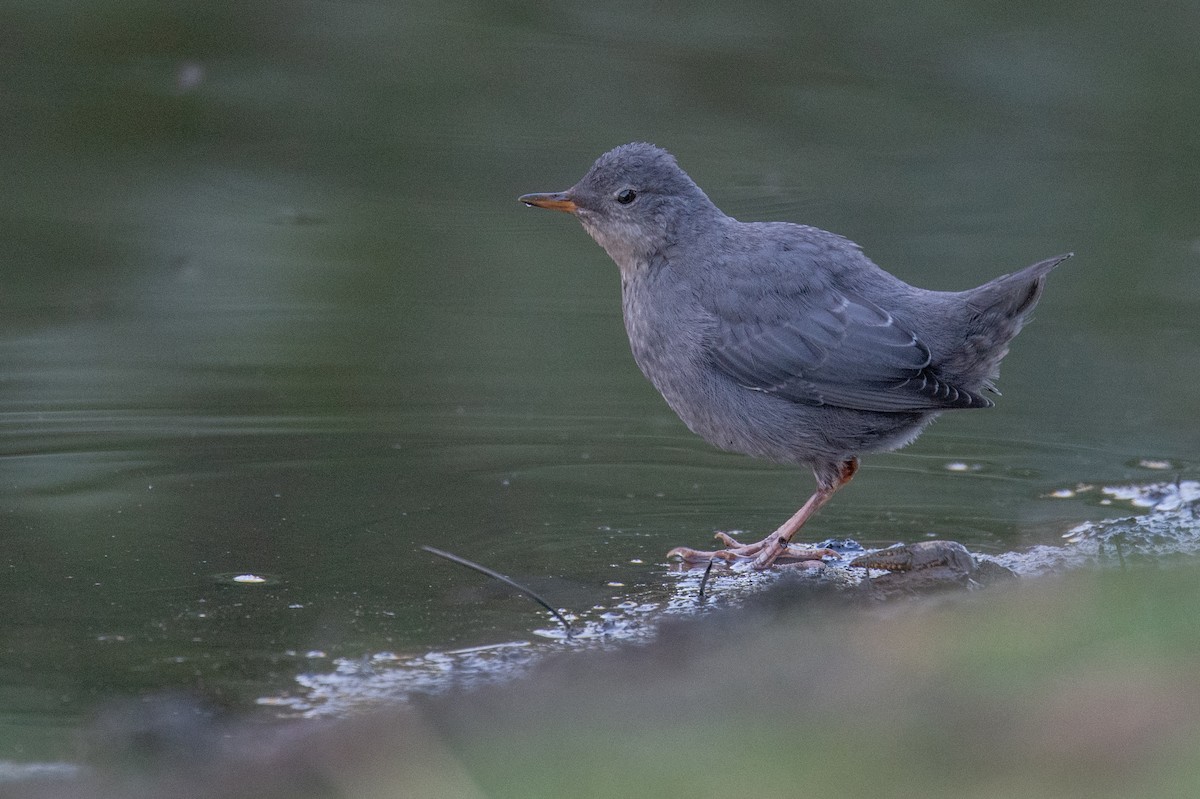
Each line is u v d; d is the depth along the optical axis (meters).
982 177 20.22
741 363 10.66
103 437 12.54
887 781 5.12
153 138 20.58
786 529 10.58
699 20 23.92
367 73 22.25
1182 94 22.12
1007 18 23.69
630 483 11.94
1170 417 13.63
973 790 4.98
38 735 7.27
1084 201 19.48
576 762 5.66
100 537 10.34
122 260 17.38
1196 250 18.19
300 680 8.05
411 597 9.41
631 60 22.91
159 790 6.44
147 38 22.91
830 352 10.48
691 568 10.11
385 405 13.63
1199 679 5.57
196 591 9.40
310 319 15.98
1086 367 15.09
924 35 23.45
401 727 6.70
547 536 10.66
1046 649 6.24
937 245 18.28
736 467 12.44
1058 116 21.77
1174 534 10.53
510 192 19.86
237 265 17.33
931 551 9.94
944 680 6.08
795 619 8.59
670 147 20.97
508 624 8.96
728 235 11.02
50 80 21.73
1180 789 4.73
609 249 11.34
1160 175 20.20
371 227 18.70
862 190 19.86
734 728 5.84
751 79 22.55
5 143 20.16
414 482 11.75
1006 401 14.21
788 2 24.09
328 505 11.14
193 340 15.27
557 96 21.92
